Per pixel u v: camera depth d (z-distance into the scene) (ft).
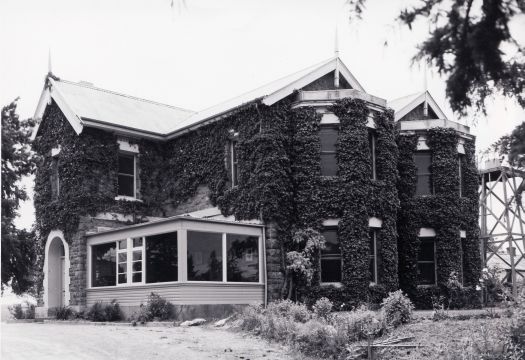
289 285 69.21
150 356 38.40
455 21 21.27
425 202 82.07
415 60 22.11
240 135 74.64
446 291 80.38
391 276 72.69
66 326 62.44
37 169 84.94
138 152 84.43
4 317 85.56
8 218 83.41
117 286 70.64
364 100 73.26
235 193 74.18
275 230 70.03
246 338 46.73
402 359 35.86
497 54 20.89
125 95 96.84
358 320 42.98
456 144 84.43
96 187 78.89
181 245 62.34
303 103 72.74
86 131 79.05
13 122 83.30
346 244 69.15
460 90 21.62
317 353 39.11
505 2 20.65
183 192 82.43
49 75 85.61
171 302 62.85
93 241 75.66
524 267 116.47
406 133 84.02
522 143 26.27
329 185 70.69
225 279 65.77
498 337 34.12
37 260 83.46
